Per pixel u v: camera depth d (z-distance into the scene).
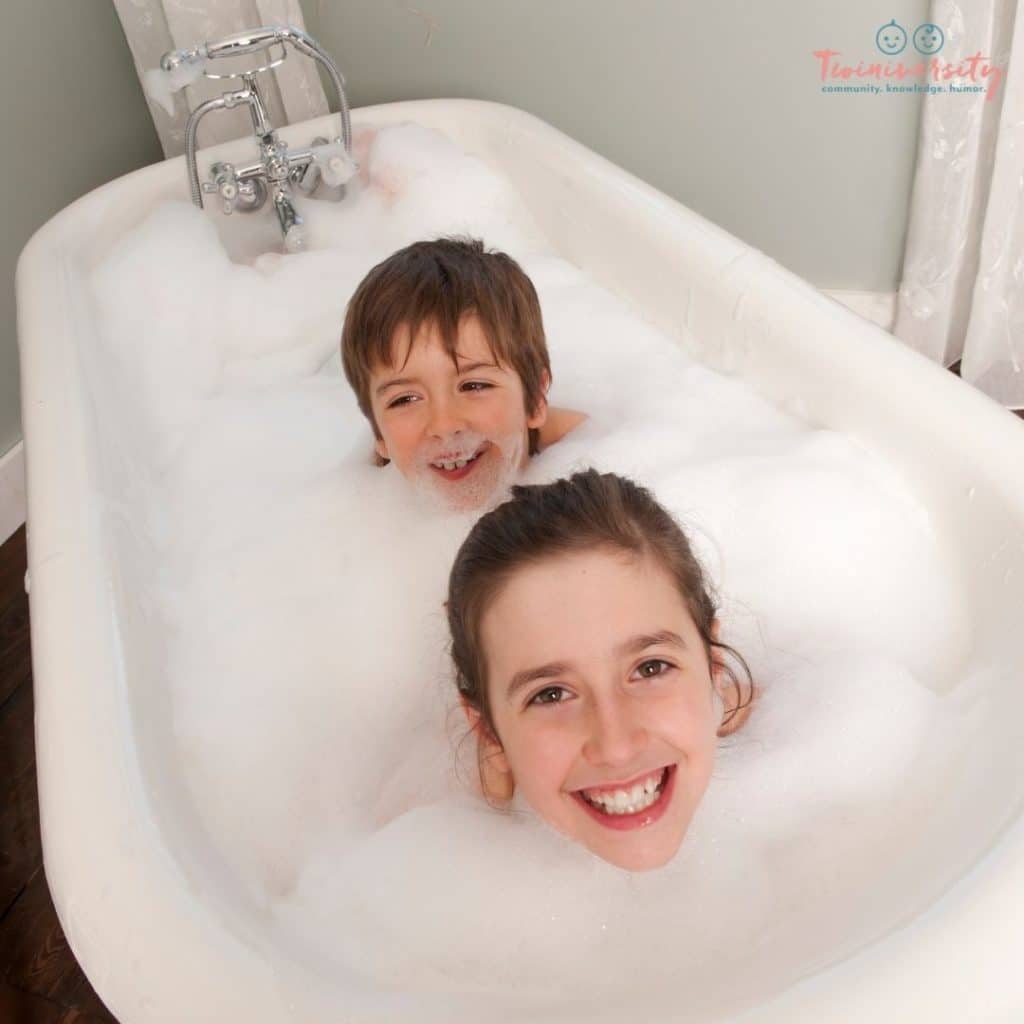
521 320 1.28
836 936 0.70
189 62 1.67
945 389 1.14
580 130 2.14
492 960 0.86
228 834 1.00
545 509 0.91
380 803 1.06
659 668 0.88
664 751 0.86
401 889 0.89
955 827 0.83
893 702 0.99
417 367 1.24
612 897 0.88
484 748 0.98
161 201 1.78
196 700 1.09
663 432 1.33
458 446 1.28
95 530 1.03
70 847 0.73
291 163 1.79
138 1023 0.65
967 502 1.08
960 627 1.08
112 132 2.15
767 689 1.06
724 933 0.86
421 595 1.22
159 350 1.59
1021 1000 0.61
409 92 2.18
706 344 1.45
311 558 1.26
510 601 0.88
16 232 1.97
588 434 1.38
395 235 1.83
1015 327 1.89
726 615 1.12
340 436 1.45
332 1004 0.64
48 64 1.99
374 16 2.11
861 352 1.21
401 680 1.17
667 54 2.02
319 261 1.77
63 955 1.24
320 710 1.14
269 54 1.98
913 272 1.96
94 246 1.64
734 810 0.93
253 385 1.63
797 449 1.22
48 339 1.32
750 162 2.09
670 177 2.15
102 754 0.80
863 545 1.15
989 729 0.91
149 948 0.67
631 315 1.58
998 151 1.73
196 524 1.32
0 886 1.33
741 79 2.01
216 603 1.21
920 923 0.65
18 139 1.95
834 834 0.92
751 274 1.36
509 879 0.89
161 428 1.50
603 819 0.87
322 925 0.85
